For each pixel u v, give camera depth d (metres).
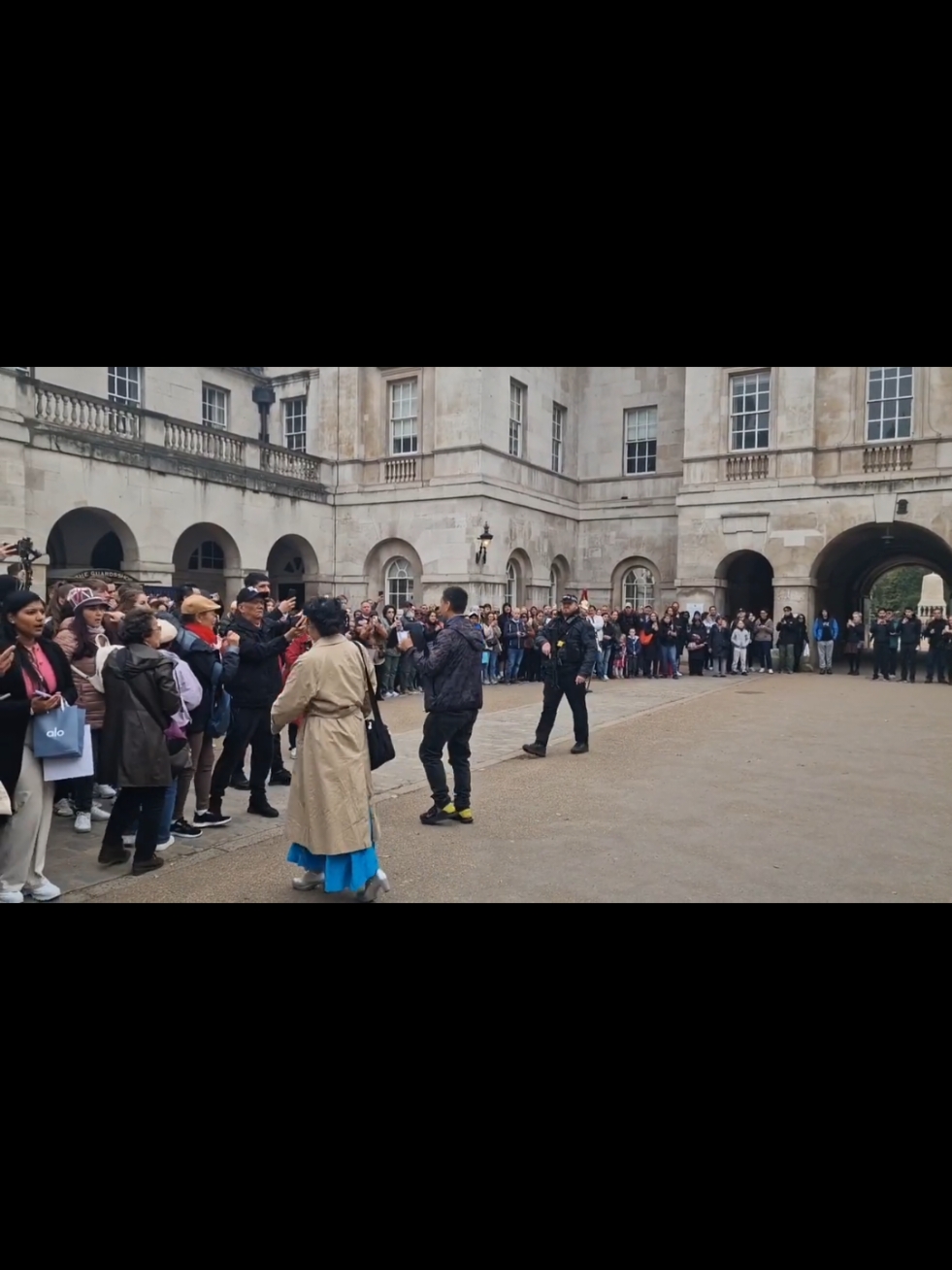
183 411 22.42
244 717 6.73
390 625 16.00
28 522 15.34
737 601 25.03
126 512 17.23
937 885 5.38
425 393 22.94
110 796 7.78
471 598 21.94
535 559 24.86
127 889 5.36
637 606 26.59
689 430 24.22
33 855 5.16
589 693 17.22
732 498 23.41
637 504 26.44
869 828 6.68
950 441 20.77
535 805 7.43
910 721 12.90
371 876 4.96
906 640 20.03
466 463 22.08
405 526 22.94
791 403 22.67
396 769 9.06
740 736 11.38
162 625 6.32
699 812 7.17
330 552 23.80
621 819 6.93
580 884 5.39
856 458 22.06
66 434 15.98
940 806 7.40
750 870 5.65
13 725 5.00
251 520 20.78
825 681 20.33
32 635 5.12
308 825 4.94
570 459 26.98
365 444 23.98
